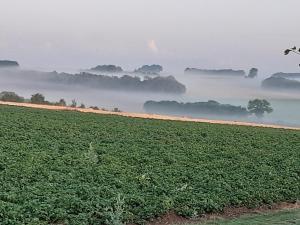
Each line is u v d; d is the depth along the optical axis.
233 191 21.92
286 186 23.89
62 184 20.28
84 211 17.22
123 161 26.36
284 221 19.53
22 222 15.66
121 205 17.67
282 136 44.50
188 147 32.97
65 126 39.16
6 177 20.56
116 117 53.84
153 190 20.53
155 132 40.34
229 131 45.81
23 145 28.44
